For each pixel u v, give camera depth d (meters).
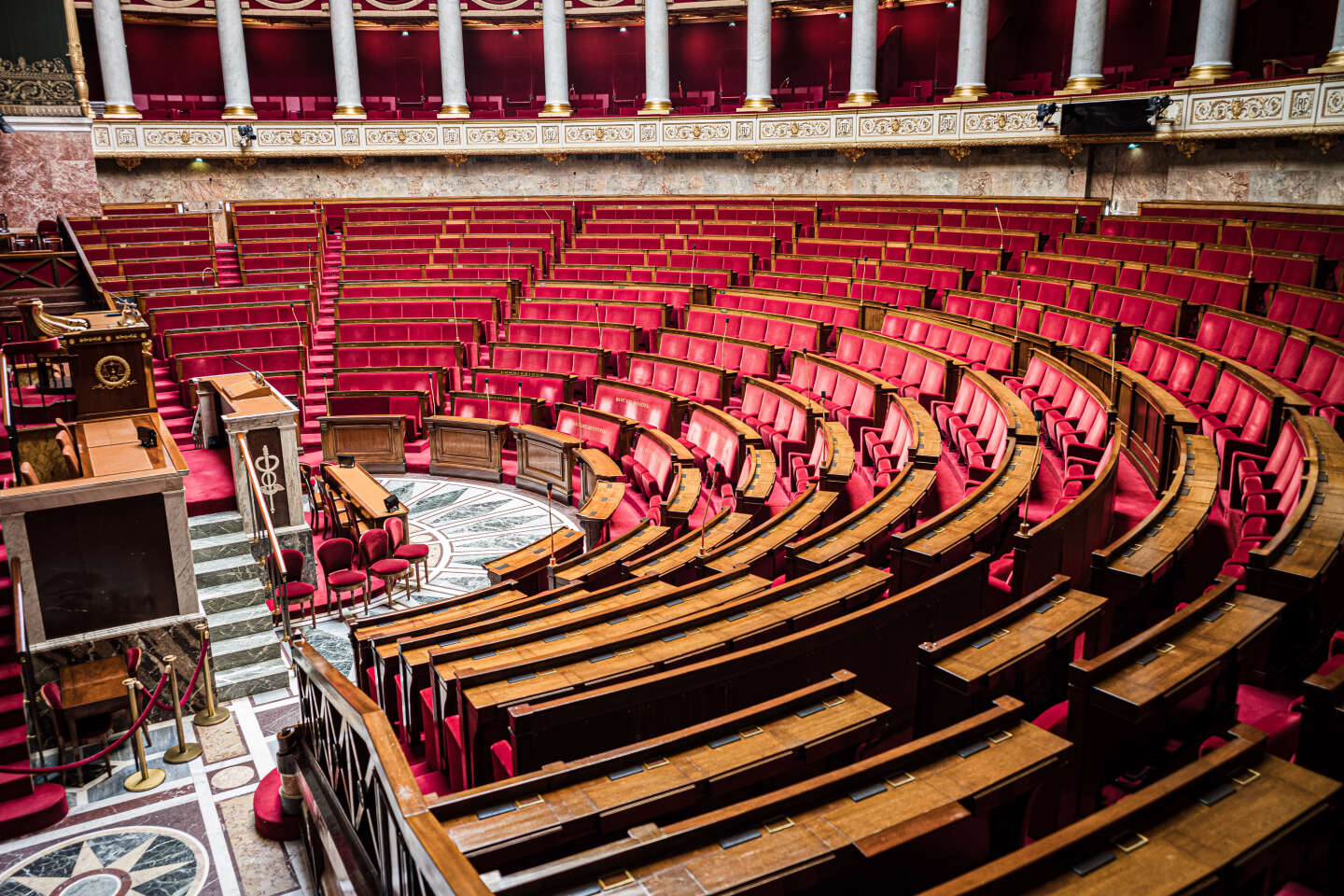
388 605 9.45
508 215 22.84
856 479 10.20
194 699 7.78
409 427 14.31
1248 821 2.99
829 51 26.92
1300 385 9.19
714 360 14.80
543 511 12.41
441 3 23.97
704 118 23.22
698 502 11.25
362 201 24.30
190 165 23.83
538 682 4.80
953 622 5.60
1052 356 10.97
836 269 17.42
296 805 6.07
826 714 4.20
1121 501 8.19
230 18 23.34
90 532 7.48
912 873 3.35
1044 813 3.97
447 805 3.51
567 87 24.73
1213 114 16.92
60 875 5.88
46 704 7.01
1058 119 18.95
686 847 3.18
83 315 11.93
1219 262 13.59
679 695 4.64
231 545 9.23
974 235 17.50
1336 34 15.44
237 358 14.73
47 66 20.52
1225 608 4.45
